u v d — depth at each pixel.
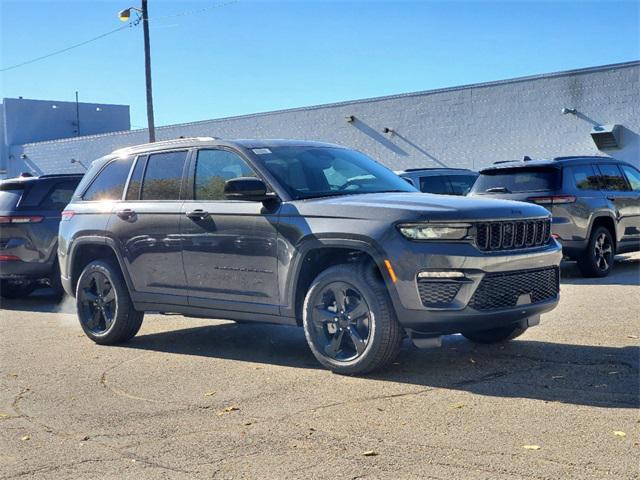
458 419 5.01
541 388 5.66
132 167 8.06
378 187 7.19
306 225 6.39
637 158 26.30
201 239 7.11
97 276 8.12
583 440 4.53
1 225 11.54
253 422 5.16
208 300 7.13
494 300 6.02
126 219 7.79
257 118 36.44
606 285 11.13
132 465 4.47
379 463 4.31
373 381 6.04
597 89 27.08
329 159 7.38
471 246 5.93
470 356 6.79
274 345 7.78
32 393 6.20
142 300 7.69
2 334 9.06
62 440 4.99
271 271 6.64
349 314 6.19
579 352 6.77
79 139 44.25
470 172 15.70
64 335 8.84
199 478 4.23
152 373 6.71
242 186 6.55
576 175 12.01
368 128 33.28
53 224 11.66
